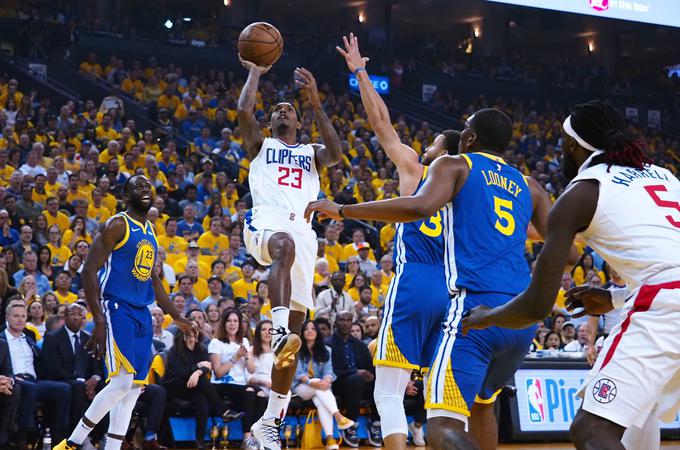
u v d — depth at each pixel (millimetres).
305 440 9117
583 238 3027
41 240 10852
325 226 13625
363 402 9422
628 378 2777
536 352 9766
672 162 24391
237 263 11836
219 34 24594
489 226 3666
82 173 12555
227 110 18672
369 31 28484
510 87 25969
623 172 2969
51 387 7824
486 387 3865
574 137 3131
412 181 4445
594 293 3221
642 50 31953
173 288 10602
